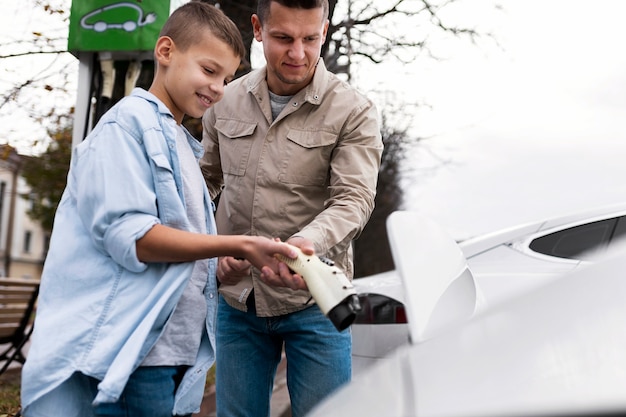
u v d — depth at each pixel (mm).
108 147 1930
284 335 2662
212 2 7027
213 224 2211
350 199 2480
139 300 1890
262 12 2533
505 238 4227
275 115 2680
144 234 1861
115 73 4465
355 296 1749
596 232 4145
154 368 1948
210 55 2074
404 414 852
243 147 2684
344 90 2662
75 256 1934
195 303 2076
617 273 937
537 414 707
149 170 1960
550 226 4234
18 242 39844
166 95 2135
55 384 1797
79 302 1890
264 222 2631
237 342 2701
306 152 2604
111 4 4336
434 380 872
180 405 2045
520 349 847
